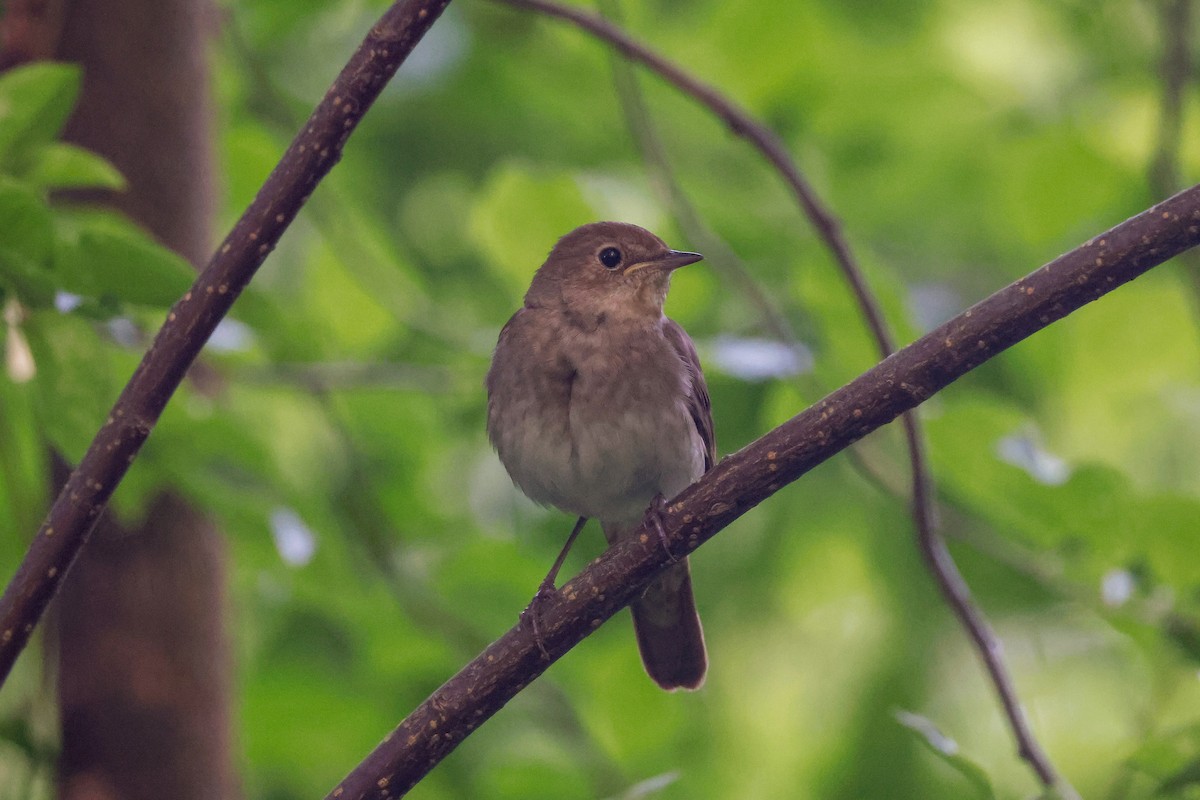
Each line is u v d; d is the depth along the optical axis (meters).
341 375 9.84
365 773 6.07
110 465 5.68
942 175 13.25
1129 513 8.17
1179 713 10.05
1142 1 12.80
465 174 13.16
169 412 7.83
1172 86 10.18
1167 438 13.34
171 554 8.27
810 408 5.89
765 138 8.27
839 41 13.08
